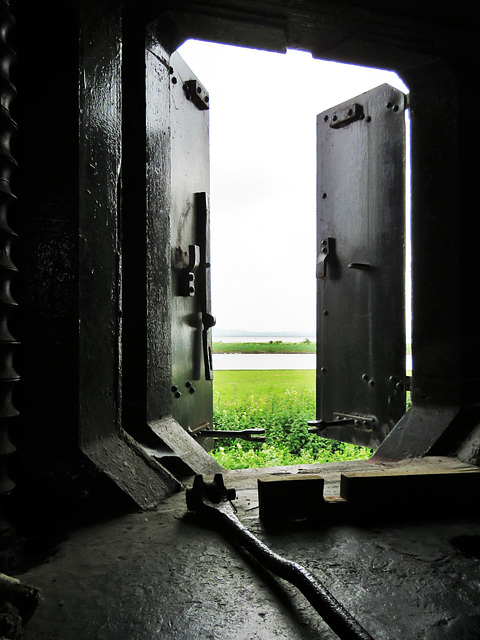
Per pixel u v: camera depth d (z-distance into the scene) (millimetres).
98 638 1570
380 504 2711
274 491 2598
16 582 1709
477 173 4371
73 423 2770
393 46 4172
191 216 4695
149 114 3676
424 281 4531
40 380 2793
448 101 4367
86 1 2916
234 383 13094
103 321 3021
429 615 1721
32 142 2836
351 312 5328
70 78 2830
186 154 4641
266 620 1672
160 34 3818
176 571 2035
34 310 2811
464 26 4047
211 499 2705
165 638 1569
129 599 1810
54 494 2658
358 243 5258
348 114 5375
